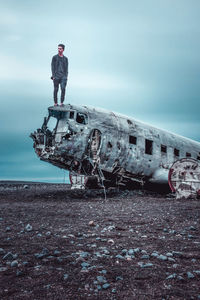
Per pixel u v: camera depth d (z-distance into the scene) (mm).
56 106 10984
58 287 2361
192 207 8266
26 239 4113
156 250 3582
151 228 5090
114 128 11656
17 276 2605
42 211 7285
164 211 7379
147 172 12930
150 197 12117
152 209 7812
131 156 12078
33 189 18875
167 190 14047
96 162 11031
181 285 2414
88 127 10891
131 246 3773
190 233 4652
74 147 10539
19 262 3031
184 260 3162
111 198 11477
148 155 12773
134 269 2820
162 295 2211
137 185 13133
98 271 2742
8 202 9836
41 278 2562
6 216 6430
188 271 2781
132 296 2193
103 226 5246
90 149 10875
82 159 10820
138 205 8852
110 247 3703
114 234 4512
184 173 11219
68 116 10547
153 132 13484
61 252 3414
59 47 11414
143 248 3678
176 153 14570
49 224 5426
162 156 13461
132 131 12289
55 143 10398
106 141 11281
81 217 6355
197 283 2463
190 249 3619
